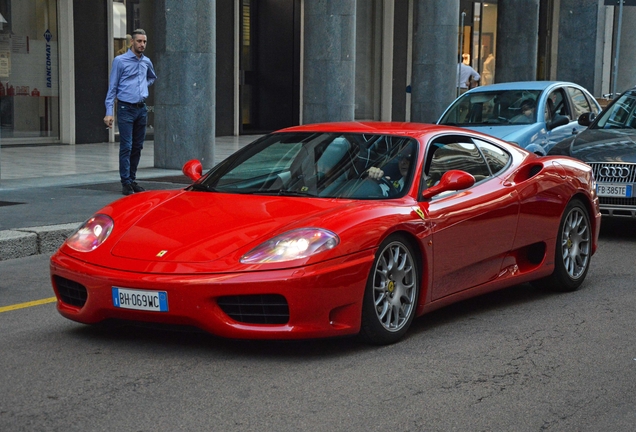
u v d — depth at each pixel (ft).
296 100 80.89
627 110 34.22
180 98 46.88
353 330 16.21
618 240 30.86
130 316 15.80
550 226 21.54
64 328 18.15
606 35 100.89
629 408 13.82
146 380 14.75
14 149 59.31
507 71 82.89
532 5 82.17
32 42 61.72
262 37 79.15
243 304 15.38
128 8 67.05
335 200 17.61
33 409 13.29
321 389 14.38
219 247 15.87
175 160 47.21
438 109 68.59
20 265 25.36
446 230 18.20
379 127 20.06
